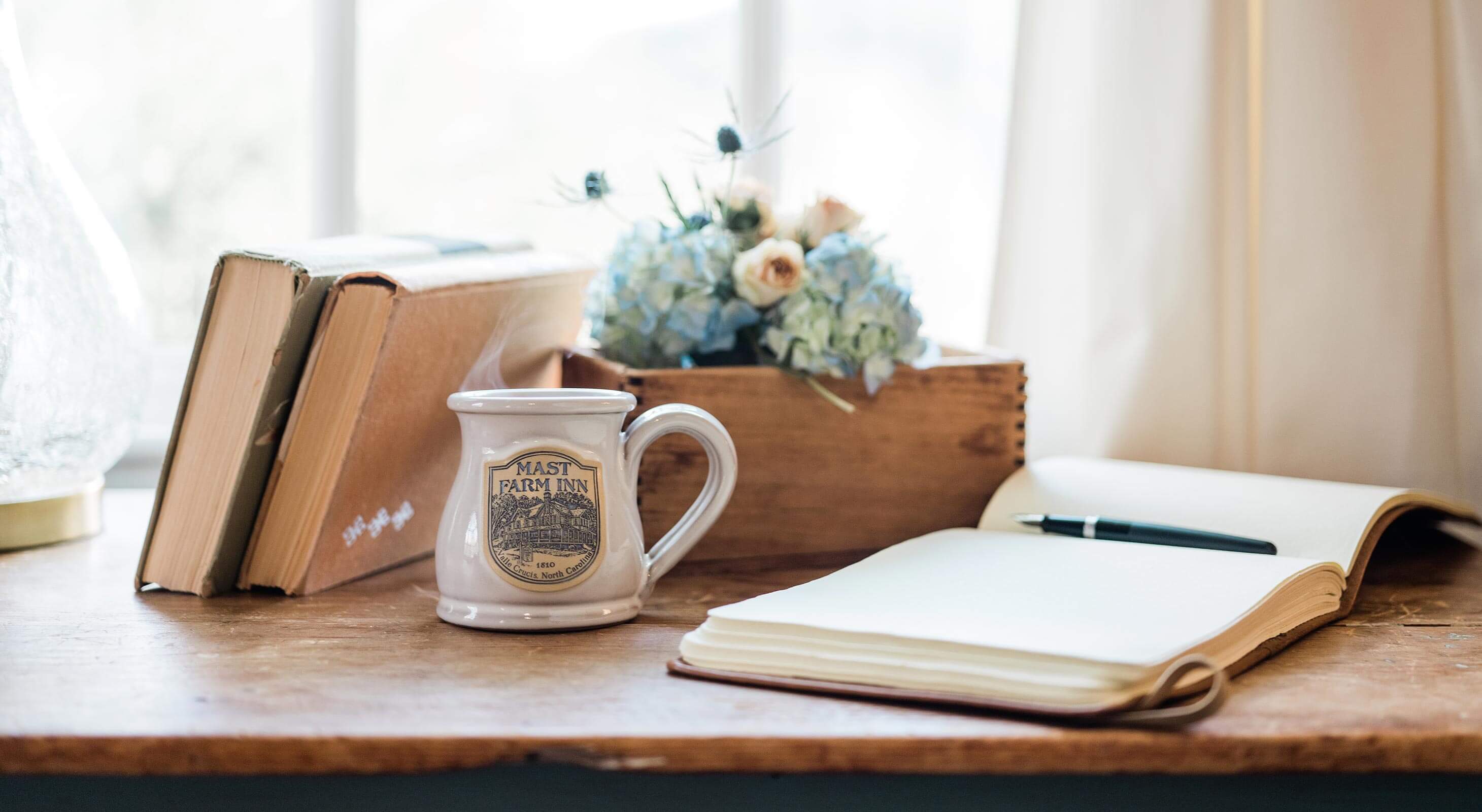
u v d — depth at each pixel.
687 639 0.49
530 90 1.04
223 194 1.01
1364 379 0.84
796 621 0.47
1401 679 0.47
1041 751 0.40
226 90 1.00
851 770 0.40
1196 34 0.84
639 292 0.71
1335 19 0.83
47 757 0.40
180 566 0.61
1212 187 0.84
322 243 0.66
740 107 1.03
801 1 1.02
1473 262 0.83
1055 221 0.92
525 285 0.71
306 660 0.50
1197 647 0.44
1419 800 0.44
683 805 0.44
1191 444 0.85
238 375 0.59
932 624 0.47
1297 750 0.40
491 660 0.50
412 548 0.70
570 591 0.54
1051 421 0.93
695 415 0.59
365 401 0.59
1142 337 0.86
